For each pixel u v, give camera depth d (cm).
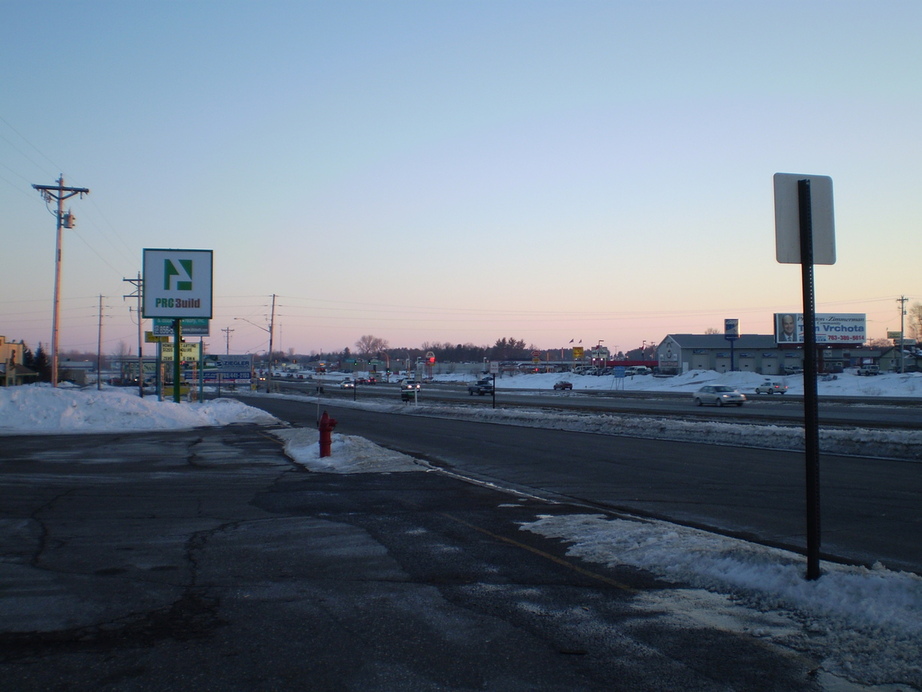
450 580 750
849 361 11831
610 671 511
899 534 984
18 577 775
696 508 1202
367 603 675
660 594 683
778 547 914
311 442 2328
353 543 927
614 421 2878
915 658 513
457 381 12200
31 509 1189
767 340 11675
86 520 1094
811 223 679
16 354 9062
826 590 632
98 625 621
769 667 512
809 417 669
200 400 4888
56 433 2895
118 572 795
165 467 1770
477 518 1084
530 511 1139
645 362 15112
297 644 572
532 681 498
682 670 510
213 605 675
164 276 3544
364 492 1353
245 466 1792
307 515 1124
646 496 1328
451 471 1750
